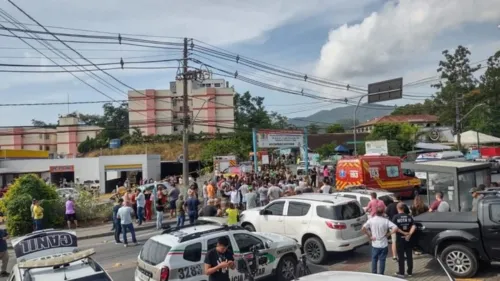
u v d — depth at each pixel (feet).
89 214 77.41
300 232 41.81
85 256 27.89
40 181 74.33
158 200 70.74
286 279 34.17
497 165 139.44
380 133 179.32
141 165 168.66
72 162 178.19
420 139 204.44
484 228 32.83
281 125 322.75
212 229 32.27
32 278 25.39
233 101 310.04
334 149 185.16
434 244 34.42
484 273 34.27
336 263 40.93
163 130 312.09
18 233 68.39
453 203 51.72
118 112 351.25
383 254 33.06
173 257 29.14
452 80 229.86
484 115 214.48
